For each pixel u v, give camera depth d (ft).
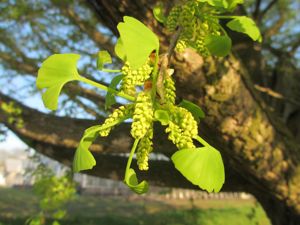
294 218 12.60
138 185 3.30
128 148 12.05
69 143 12.94
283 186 10.17
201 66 7.33
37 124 13.58
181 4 4.62
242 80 8.07
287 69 17.22
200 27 4.27
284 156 9.75
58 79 3.73
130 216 46.24
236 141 8.91
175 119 3.47
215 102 8.02
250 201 62.64
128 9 7.02
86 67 16.30
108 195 71.82
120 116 3.58
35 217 15.53
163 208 53.83
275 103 16.63
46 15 17.30
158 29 7.02
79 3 16.38
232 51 8.05
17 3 16.89
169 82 3.61
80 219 42.47
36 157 17.87
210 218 41.47
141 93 3.44
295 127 16.02
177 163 3.24
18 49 17.70
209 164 3.28
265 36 18.10
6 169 118.52
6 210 48.26
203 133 8.98
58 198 16.71
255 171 9.82
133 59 3.13
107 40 15.07
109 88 3.67
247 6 17.39
